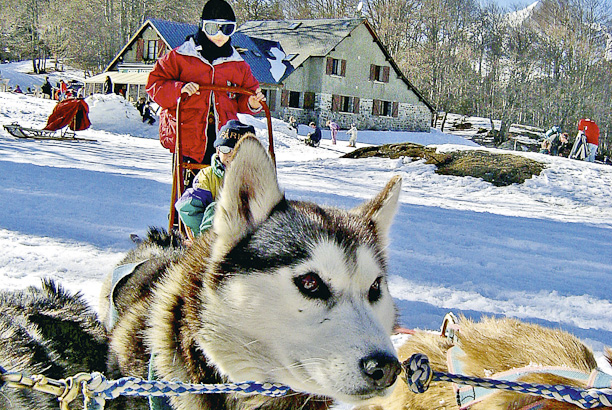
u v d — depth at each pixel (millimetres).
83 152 17328
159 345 2152
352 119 48250
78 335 2443
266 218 2082
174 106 4855
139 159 17141
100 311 3107
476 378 1997
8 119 24625
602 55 65062
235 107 5230
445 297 5406
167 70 4883
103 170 12945
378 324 1913
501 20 71312
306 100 46688
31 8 84000
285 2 81688
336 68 47375
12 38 84875
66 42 74375
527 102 62344
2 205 7668
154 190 10438
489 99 66312
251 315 1927
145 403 2266
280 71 44656
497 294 5645
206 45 4984
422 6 67250
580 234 10016
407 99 51656
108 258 5535
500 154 18203
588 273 6914
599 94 61344
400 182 2377
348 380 1774
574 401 1937
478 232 9156
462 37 70438
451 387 2516
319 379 1825
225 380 2059
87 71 73000
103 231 6664
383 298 2180
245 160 2049
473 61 72125
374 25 71312
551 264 7277
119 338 2322
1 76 64375
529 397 2225
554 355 2430
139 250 3145
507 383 1973
